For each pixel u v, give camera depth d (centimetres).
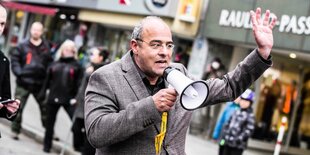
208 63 1385
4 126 1145
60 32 2009
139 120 268
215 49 1395
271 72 1381
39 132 1093
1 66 447
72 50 949
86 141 805
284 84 1425
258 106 1379
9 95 457
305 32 1137
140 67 300
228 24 1302
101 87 296
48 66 1008
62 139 1077
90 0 1717
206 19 1366
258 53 307
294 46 1155
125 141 289
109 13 1652
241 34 1266
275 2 1195
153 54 287
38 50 1011
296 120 1470
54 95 943
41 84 1015
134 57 304
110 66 304
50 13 1883
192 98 267
